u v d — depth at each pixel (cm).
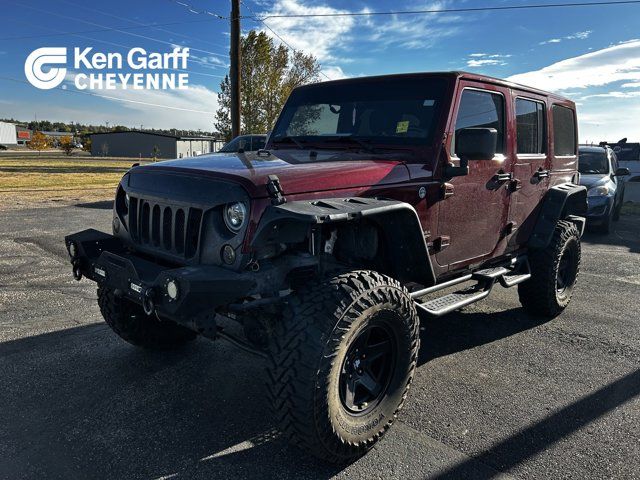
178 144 7719
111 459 260
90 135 8056
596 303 557
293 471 254
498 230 409
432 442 282
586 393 343
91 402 317
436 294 521
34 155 6225
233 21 1564
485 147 303
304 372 235
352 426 257
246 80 2567
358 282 258
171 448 271
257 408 314
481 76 372
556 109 500
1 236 829
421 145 335
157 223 295
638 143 1838
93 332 430
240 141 1349
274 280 250
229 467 256
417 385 352
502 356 405
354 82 386
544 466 262
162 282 237
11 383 338
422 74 358
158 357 385
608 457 270
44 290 545
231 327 415
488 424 302
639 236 1063
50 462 256
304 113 405
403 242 307
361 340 266
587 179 1059
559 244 471
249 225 244
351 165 294
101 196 1539
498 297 572
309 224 261
